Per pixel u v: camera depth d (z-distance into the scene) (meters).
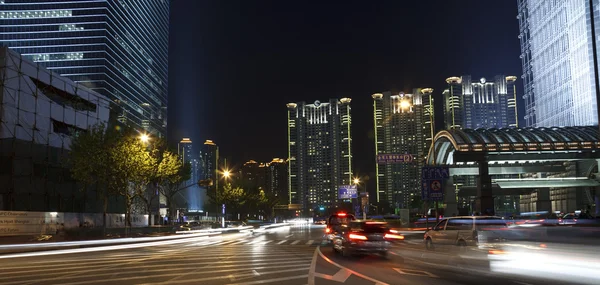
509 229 16.48
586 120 116.12
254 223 111.31
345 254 20.66
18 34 168.88
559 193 100.75
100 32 169.12
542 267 12.77
